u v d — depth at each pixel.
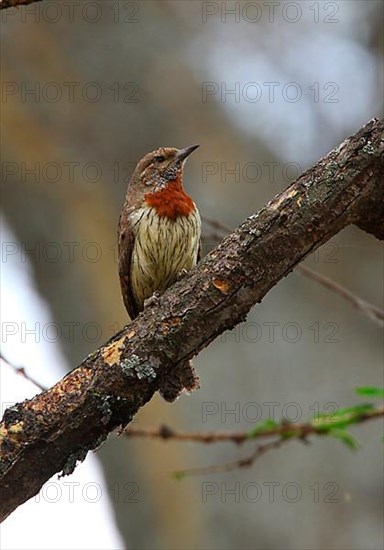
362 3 16.25
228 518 11.77
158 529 12.05
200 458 12.08
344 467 11.72
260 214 7.42
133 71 15.21
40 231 14.38
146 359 7.34
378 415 8.72
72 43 15.28
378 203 7.52
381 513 11.53
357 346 12.69
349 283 13.66
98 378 7.27
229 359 12.41
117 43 15.30
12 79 14.98
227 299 7.39
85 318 13.95
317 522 11.54
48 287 14.16
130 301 11.60
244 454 11.93
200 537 11.76
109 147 14.88
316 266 13.66
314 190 7.40
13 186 14.48
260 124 15.23
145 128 14.97
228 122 15.15
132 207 11.37
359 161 7.40
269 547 11.54
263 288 7.43
